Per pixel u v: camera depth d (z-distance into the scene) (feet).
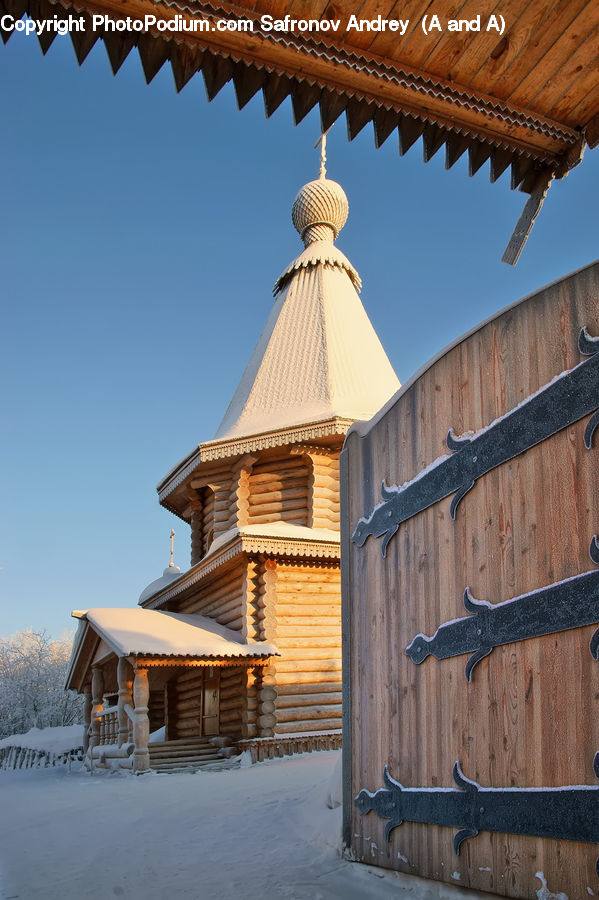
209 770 46.73
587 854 12.97
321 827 22.24
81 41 14.29
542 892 13.73
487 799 15.19
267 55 15.02
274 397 69.62
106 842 24.79
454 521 17.20
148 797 34.94
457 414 17.54
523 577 15.01
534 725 14.32
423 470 18.53
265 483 62.34
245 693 50.24
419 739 17.63
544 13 14.65
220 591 57.98
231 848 22.22
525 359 15.67
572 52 15.61
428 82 16.03
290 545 52.06
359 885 17.61
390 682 19.12
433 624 17.57
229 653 48.75
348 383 68.39
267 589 52.08
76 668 61.87
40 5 13.73
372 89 16.01
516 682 14.89
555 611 14.07
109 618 53.88
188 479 67.31
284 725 50.31
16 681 132.57
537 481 14.96
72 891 18.81
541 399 15.05
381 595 20.02
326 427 58.23
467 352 17.44
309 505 59.36
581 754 13.25
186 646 48.44
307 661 52.21
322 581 54.29
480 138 17.66
